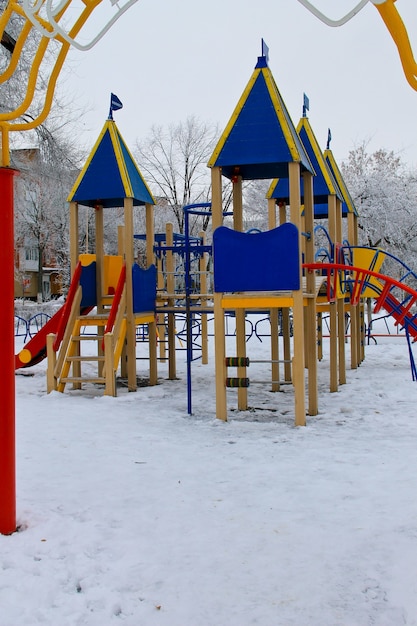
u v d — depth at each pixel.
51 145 19.16
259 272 7.40
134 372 10.12
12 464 3.94
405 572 3.34
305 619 2.92
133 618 2.94
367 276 12.09
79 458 5.79
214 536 3.89
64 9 2.62
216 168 7.54
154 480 5.09
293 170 7.31
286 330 10.60
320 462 5.61
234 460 5.72
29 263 49.75
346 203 13.17
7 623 2.88
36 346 11.30
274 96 7.49
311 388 8.09
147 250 11.13
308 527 4.01
